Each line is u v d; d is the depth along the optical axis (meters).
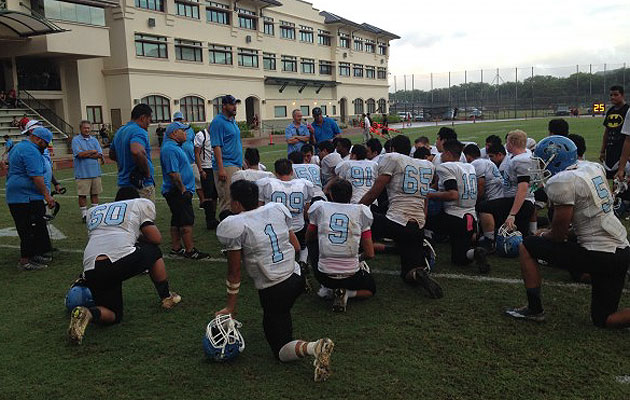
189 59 32.44
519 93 61.81
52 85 25.73
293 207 5.41
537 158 4.14
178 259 6.46
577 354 3.67
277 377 3.51
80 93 26.78
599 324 4.03
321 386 3.37
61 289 5.49
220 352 3.64
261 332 4.26
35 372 3.67
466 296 4.89
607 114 7.91
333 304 4.59
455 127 36.50
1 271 6.19
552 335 3.99
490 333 4.06
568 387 3.26
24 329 4.44
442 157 5.82
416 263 5.11
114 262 4.20
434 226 5.87
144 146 6.21
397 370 3.53
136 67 28.34
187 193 6.32
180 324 4.45
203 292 5.23
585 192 3.71
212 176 8.34
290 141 9.29
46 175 6.79
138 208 4.48
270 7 40.06
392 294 5.02
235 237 3.50
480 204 6.41
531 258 4.13
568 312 4.41
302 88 44.47
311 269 5.79
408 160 5.15
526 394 3.20
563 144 4.01
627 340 3.87
